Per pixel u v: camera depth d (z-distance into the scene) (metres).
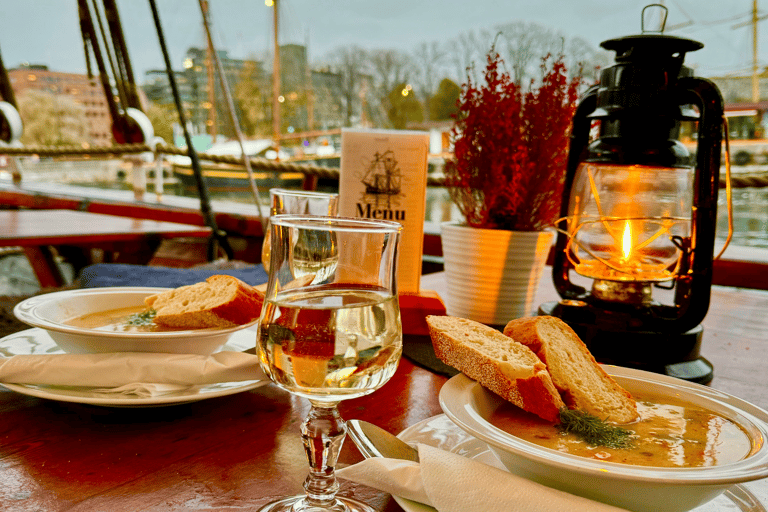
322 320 0.49
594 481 0.44
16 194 5.00
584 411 0.57
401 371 0.91
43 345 0.82
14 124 4.98
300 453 0.62
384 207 1.11
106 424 0.66
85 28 4.18
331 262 0.51
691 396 0.64
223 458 0.60
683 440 0.53
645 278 0.98
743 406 0.59
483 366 0.60
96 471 0.56
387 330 0.52
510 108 1.17
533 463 0.46
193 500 0.51
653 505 0.45
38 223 2.84
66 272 3.93
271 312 0.51
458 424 0.49
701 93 0.92
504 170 1.19
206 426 0.67
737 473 0.42
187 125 2.96
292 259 0.51
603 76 1.01
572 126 1.15
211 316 0.75
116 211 4.41
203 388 0.70
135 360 0.68
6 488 0.51
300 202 0.97
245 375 0.71
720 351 1.12
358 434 0.58
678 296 1.00
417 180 1.12
